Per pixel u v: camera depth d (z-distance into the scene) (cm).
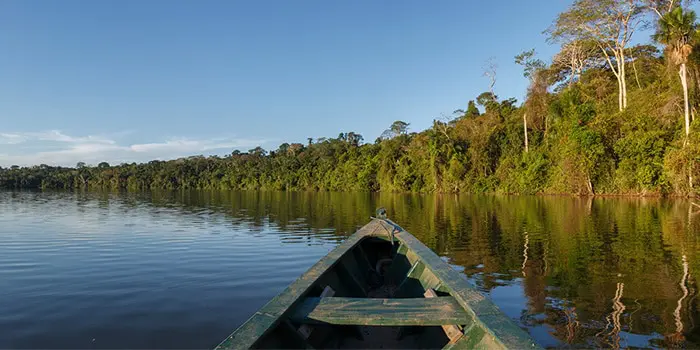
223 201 4109
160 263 997
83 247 1241
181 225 1853
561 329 550
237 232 1584
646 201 2922
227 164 10569
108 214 2511
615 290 736
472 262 984
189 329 566
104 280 833
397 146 6494
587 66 4934
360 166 7212
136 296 720
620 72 4044
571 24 4419
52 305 670
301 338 305
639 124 3381
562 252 1105
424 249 577
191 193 6956
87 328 570
